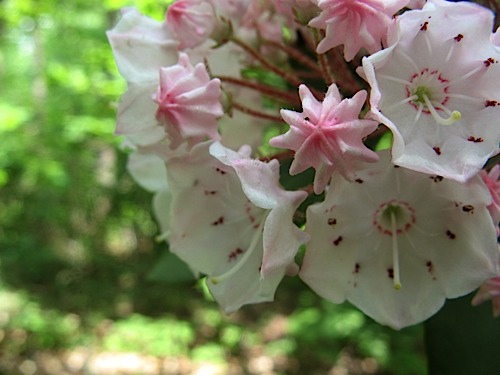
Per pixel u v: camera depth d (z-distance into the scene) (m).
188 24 0.09
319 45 0.07
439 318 0.08
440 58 0.07
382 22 0.07
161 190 0.10
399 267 0.07
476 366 0.08
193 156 0.07
